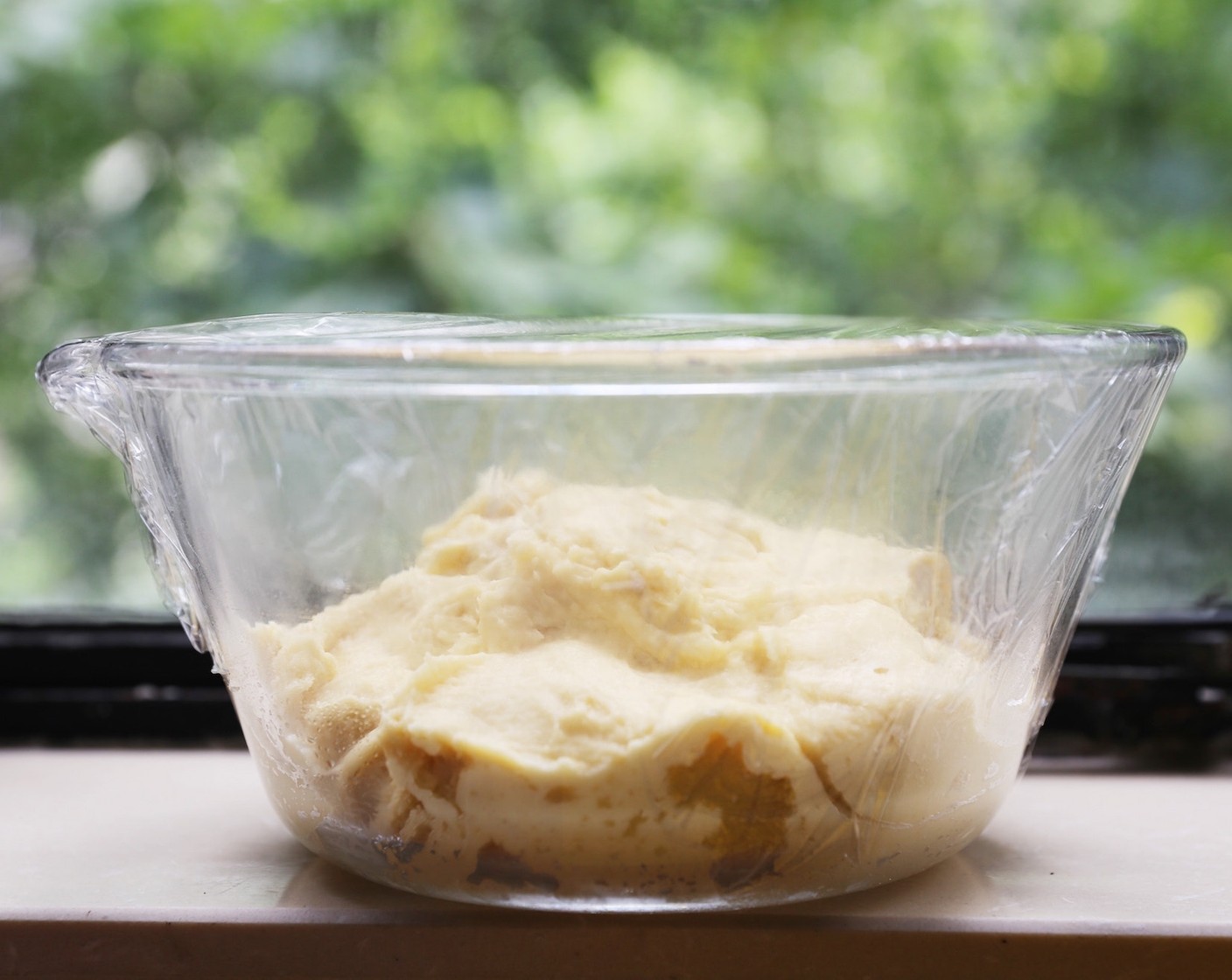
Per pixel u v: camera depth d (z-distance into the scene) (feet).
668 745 1.25
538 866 1.30
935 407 1.28
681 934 1.34
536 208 2.58
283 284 2.46
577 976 1.35
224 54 2.47
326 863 1.48
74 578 2.13
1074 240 2.47
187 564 1.41
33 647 1.90
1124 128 2.48
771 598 1.31
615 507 1.32
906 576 1.33
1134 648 1.86
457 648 1.32
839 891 1.36
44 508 2.15
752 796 1.27
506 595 1.32
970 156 2.55
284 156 2.51
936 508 1.32
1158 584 1.98
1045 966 1.34
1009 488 1.33
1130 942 1.34
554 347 1.23
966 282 2.53
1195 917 1.36
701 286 2.55
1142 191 2.47
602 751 1.26
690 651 1.30
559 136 2.61
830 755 1.27
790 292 2.55
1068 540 1.36
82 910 1.38
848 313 2.55
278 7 2.50
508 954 1.35
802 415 1.29
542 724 1.27
